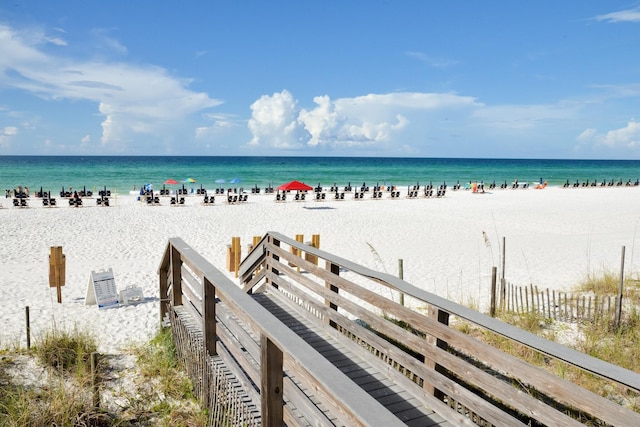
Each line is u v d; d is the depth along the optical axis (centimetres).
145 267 1209
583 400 235
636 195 3928
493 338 627
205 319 434
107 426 422
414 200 3288
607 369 231
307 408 249
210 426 412
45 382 497
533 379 266
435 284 1053
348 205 2850
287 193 3747
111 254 1362
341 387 183
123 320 788
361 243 1589
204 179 5762
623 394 470
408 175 7538
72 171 6669
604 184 5481
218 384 397
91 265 1224
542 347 263
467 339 319
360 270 458
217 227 1873
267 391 263
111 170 7056
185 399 473
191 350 486
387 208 2697
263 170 7906
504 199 3428
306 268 576
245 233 1745
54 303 890
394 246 1549
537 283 1070
